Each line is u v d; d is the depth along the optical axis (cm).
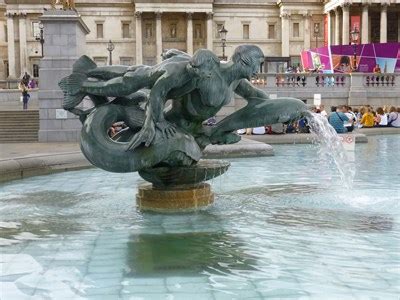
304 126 2742
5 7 10112
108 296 621
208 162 1123
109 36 9662
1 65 10188
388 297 611
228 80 991
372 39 9406
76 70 1020
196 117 1027
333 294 622
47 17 2728
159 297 616
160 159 979
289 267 720
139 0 9406
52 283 669
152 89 959
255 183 1416
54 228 952
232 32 9781
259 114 1050
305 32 9681
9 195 1291
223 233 896
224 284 658
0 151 2145
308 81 4681
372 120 3347
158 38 9581
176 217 1016
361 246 812
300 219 991
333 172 1614
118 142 998
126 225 963
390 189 1305
